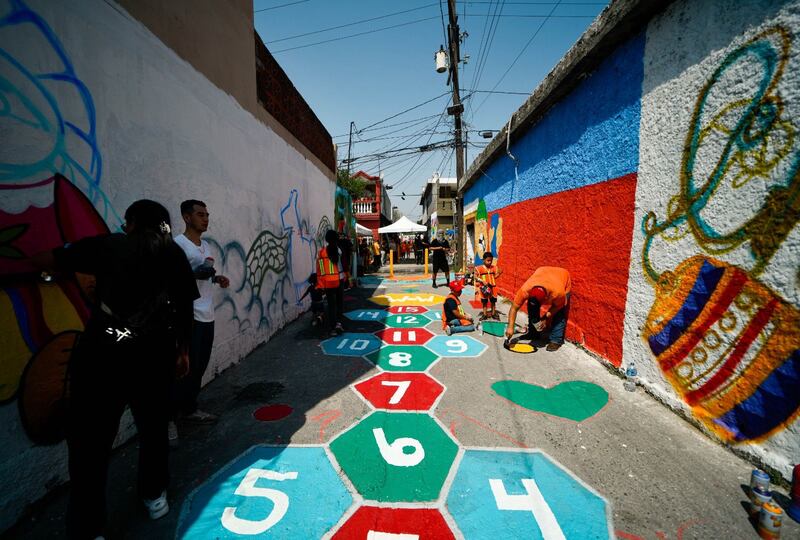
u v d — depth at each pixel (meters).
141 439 1.87
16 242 1.96
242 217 4.66
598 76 4.22
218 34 4.15
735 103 2.48
